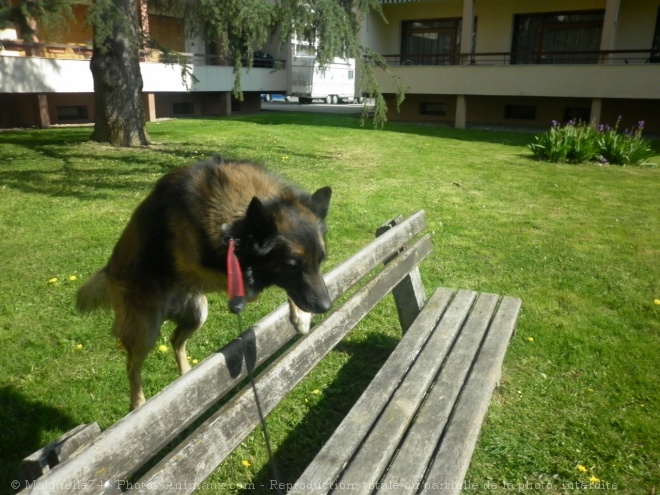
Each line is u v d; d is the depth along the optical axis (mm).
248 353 2363
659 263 6496
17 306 4926
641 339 4637
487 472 3125
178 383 1921
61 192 8891
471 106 23781
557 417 3611
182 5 13586
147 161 11656
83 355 4223
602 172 12188
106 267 3451
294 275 2646
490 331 3734
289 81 30312
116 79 13391
